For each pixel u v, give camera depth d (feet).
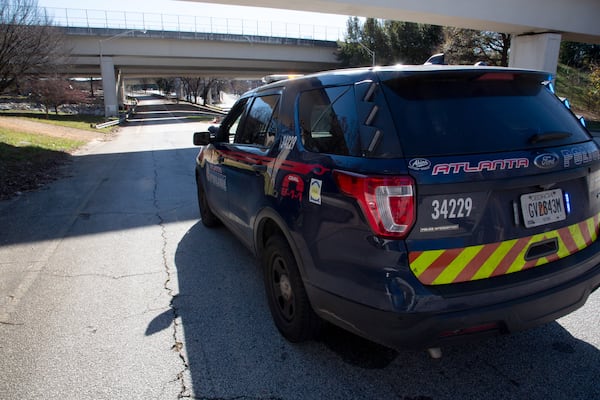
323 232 8.26
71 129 85.87
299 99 10.31
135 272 14.74
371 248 7.27
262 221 11.12
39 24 82.33
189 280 13.98
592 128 75.20
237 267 15.01
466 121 7.72
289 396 8.42
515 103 8.36
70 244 17.85
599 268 8.56
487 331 7.42
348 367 9.28
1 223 21.18
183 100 381.60
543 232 7.88
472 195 7.22
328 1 58.34
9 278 14.42
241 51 142.92
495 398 8.20
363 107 8.00
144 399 8.41
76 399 8.41
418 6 64.03
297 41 146.51
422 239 7.07
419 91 7.83
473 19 69.05
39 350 10.10
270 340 10.38
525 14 73.15
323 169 8.41
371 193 7.17
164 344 10.29
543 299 7.63
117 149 57.98
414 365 9.29
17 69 81.87
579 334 10.20
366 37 137.39
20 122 78.89
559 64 133.18
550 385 8.49
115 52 133.59
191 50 138.72
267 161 10.94
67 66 117.70
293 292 9.59
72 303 12.50
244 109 14.48
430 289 7.09
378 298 7.22
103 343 10.36
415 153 7.19
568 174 8.00
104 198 26.71
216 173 15.64
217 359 9.66
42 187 30.89
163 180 32.63
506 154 7.49
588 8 78.28
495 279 7.48
